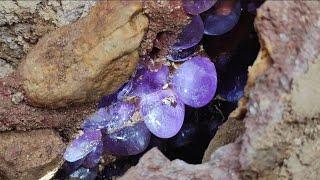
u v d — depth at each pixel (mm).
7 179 505
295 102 448
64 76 468
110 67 466
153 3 463
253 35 504
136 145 522
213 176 474
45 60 474
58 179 536
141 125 516
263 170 467
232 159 471
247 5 486
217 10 482
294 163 466
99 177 554
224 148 475
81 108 493
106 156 538
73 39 471
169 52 498
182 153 555
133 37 459
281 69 447
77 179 539
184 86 499
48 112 490
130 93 502
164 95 503
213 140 504
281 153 462
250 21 499
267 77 449
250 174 469
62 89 469
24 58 496
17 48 508
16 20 494
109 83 476
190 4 466
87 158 526
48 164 500
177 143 549
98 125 508
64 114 494
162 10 465
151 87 502
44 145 497
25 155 494
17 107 487
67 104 483
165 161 481
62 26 489
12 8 488
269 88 449
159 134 502
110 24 458
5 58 515
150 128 503
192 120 544
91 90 474
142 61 494
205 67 499
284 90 447
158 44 492
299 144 461
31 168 496
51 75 470
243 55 513
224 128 501
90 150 516
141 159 482
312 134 462
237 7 483
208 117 546
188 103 504
